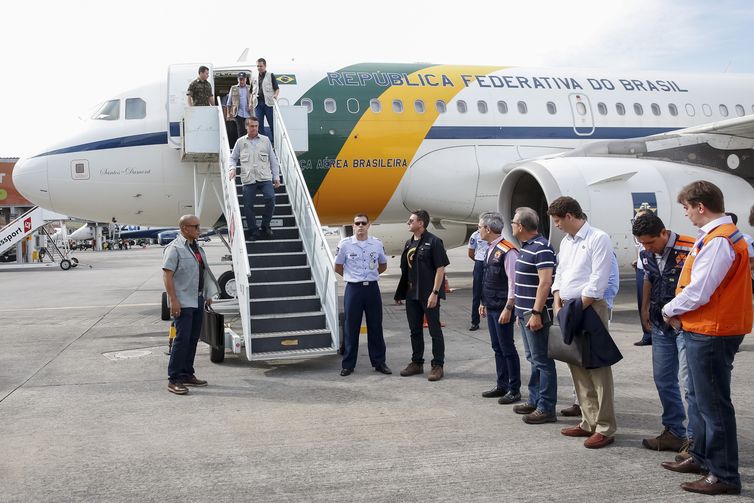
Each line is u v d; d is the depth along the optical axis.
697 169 10.09
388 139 10.84
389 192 11.12
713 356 3.31
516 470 3.72
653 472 3.67
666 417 4.04
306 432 4.48
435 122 11.12
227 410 5.06
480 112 11.43
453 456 3.97
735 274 3.26
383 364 6.38
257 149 7.73
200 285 5.85
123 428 4.61
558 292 4.48
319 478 3.63
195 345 5.87
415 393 5.55
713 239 3.25
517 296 4.73
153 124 10.23
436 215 11.84
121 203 10.42
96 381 6.12
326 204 11.05
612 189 9.24
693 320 3.37
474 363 6.79
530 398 4.90
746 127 9.49
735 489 3.33
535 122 11.67
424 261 6.05
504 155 11.42
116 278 21.77
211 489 3.49
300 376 6.25
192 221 5.73
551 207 4.26
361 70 11.22
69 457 4.01
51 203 10.38
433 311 5.99
